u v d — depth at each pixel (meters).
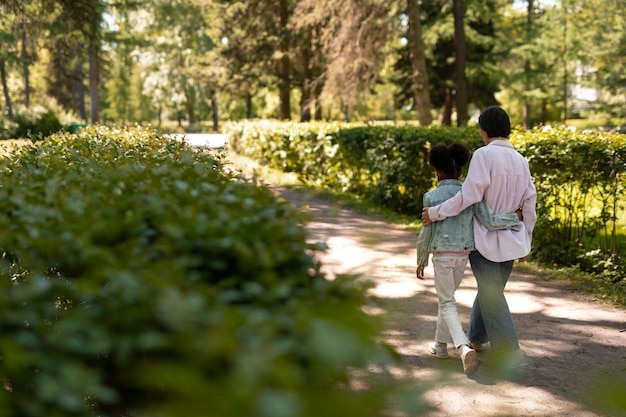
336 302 1.51
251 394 0.90
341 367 1.10
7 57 44.03
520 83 40.16
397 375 4.52
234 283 1.79
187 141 7.80
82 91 51.88
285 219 2.41
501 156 4.62
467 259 4.77
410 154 12.10
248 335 1.26
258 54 34.91
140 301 1.49
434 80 32.22
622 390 0.73
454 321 4.69
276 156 18.89
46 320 2.12
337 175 15.23
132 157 4.98
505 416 1.03
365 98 23.20
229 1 35.53
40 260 2.41
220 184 3.47
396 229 10.58
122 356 1.50
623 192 7.71
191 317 1.25
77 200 2.75
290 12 34.75
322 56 33.19
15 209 2.94
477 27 32.44
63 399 1.48
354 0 21.75
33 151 5.59
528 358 4.75
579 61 42.09
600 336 5.76
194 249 1.96
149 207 2.43
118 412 1.99
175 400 1.03
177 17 39.62
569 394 4.46
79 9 20.33
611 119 40.50
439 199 4.77
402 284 7.24
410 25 22.91
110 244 2.24
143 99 78.88
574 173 8.06
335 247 8.30
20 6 18.92
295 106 62.06
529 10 42.19
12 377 1.78
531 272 7.97
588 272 8.02
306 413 0.88
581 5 39.53
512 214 4.60
